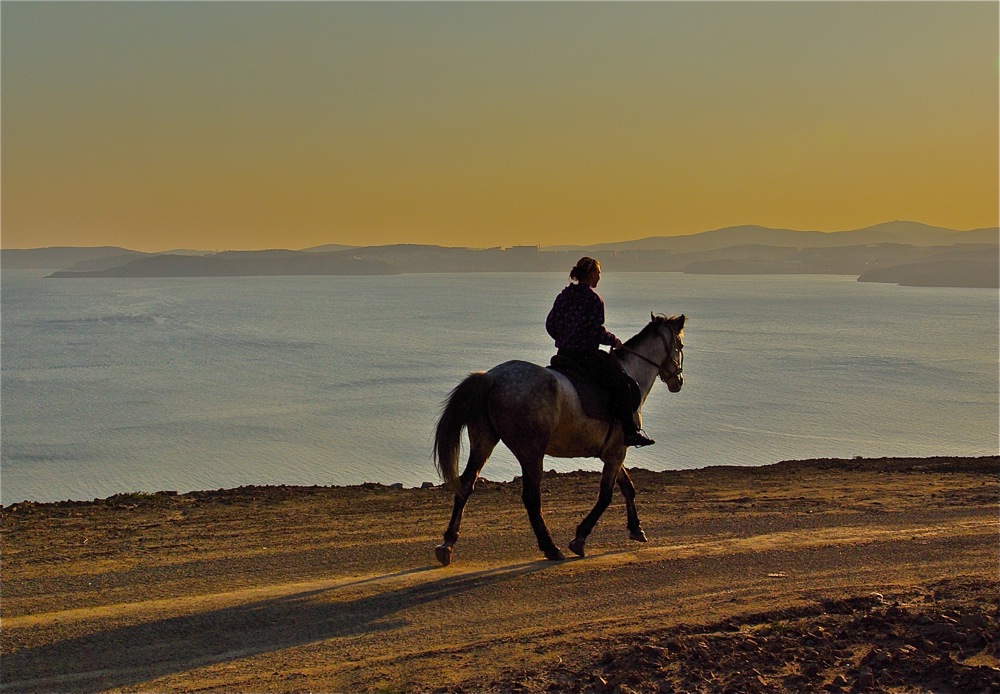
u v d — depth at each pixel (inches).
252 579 416.5
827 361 5713.6
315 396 4131.4
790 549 458.6
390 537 501.7
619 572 417.1
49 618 355.3
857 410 3503.9
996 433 2962.6
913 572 414.3
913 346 6894.7
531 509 444.1
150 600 382.6
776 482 726.5
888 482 727.7
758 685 282.5
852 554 448.8
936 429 3041.3
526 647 323.9
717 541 493.4
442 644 331.6
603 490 469.7
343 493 652.7
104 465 2498.8
